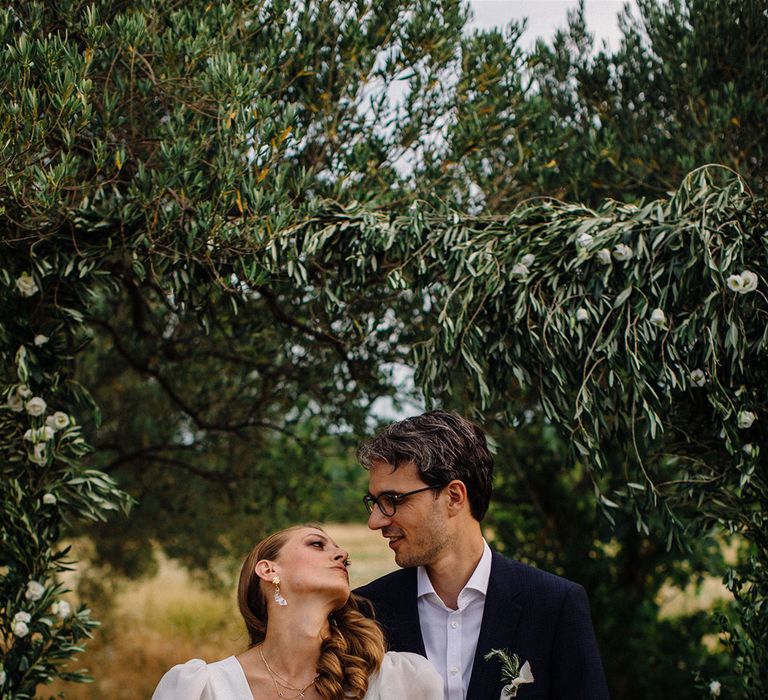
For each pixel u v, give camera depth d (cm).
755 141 360
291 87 345
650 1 398
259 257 302
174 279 302
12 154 261
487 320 304
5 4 290
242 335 436
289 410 507
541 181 358
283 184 316
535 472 567
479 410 302
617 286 292
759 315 281
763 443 289
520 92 355
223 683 206
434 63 344
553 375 293
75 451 308
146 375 530
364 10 338
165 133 300
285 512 612
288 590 215
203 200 307
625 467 297
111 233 302
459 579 232
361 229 304
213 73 284
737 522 299
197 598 1030
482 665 225
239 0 312
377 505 228
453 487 227
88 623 306
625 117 400
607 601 546
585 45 417
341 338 393
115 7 311
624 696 552
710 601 695
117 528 646
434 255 306
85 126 281
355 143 345
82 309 312
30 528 295
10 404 299
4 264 299
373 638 219
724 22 372
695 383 282
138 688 749
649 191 386
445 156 351
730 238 278
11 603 297
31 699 296
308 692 209
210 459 588
